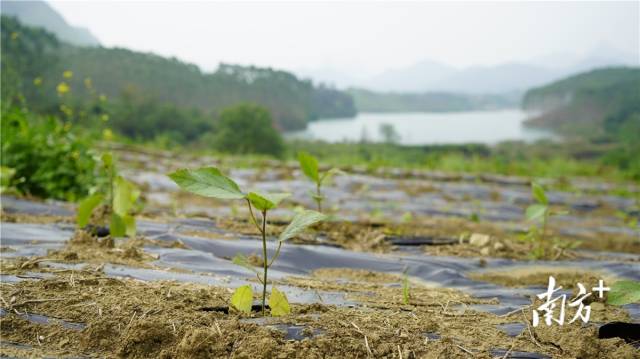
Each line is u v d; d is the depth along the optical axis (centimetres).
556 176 1027
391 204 506
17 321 137
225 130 2517
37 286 154
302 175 745
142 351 129
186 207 413
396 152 2056
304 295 177
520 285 217
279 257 233
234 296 145
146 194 479
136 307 142
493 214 507
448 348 133
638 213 561
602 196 709
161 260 206
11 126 398
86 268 180
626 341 144
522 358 133
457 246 284
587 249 343
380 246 274
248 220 315
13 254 196
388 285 204
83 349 131
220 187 137
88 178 386
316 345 131
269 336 132
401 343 135
